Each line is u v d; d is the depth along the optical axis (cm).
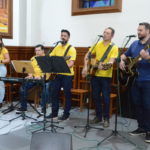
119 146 309
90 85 394
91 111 479
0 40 484
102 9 476
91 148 300
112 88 457
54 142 194
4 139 324
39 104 507
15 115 436
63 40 397
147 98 324
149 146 313
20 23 576
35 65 438
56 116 415
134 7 446
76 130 366
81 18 509
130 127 388
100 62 356
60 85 405
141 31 313
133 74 315
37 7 564
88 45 503
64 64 312
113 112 465
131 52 335
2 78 412
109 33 361
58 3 538
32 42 579
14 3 561
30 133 347
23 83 425
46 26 557
